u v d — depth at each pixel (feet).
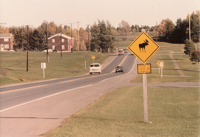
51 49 449.48
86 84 90.17
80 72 197.06
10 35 433.48
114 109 41.81
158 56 323.16
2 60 299.79
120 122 31.81
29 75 169.37
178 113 39.32
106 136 24.50
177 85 88.74
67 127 28.50
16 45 495.82
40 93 62.54
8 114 36.88
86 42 615.16
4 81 102.17
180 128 28.68
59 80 110.83
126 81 109.81
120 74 168.96
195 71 193.16
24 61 293.23
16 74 170.71
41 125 29.99
